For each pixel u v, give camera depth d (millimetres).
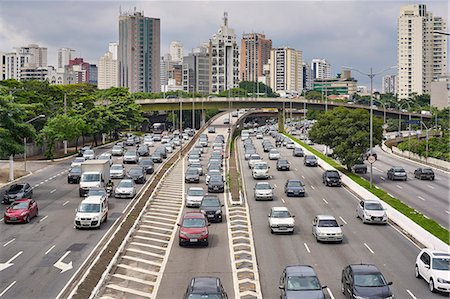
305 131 155250
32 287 26703
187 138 129875
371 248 35219
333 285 27172
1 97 57312
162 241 37281
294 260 32250
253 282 28031
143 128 199750
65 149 96062
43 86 105562
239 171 76750
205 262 31984
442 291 25734
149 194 55219
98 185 54656
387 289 23500
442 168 86750
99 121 114125
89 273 28469
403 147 112375
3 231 39562
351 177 64875
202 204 44688
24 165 76562
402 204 47094
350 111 71688
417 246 35844
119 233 38094
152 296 25938
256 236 38844
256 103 168875
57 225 41656
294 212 47844
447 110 163875
